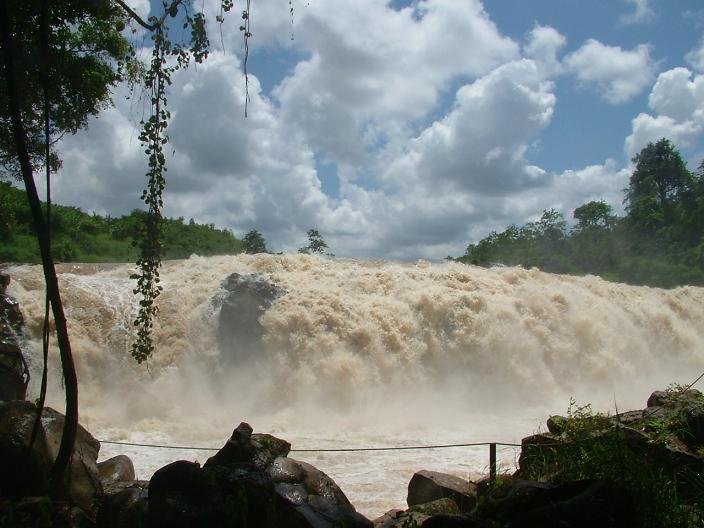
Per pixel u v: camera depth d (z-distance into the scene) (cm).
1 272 2022
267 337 2002
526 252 4838
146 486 707
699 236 4906
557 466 698
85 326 1923
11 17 766
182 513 516
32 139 1207
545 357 2253
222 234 4041
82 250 3186
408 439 1633
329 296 2108
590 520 503
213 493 530
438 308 2164
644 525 532
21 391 1177
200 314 2023
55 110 1168
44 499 587
